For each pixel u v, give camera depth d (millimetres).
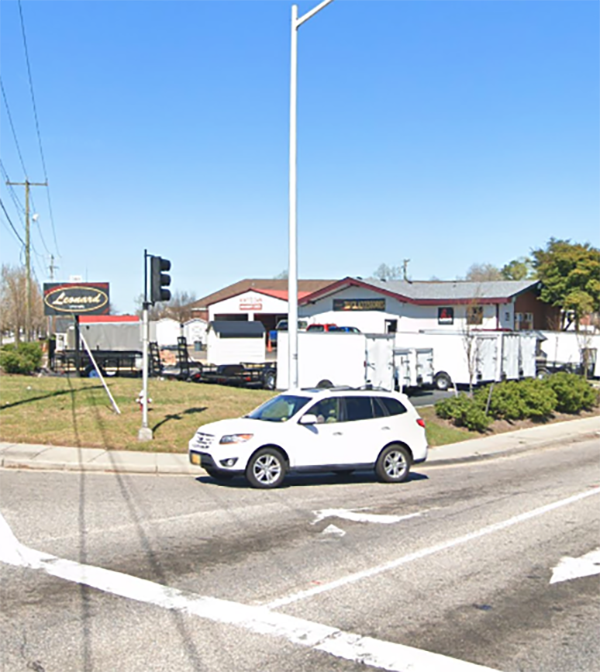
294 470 12523
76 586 6840
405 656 5348
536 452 18797
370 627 5914
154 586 6879
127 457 14633
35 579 7031
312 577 7262
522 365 31656
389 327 44125
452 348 29922
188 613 6160
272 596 6645
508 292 42094
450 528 9578
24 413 18031
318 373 25766
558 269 46906
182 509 10500
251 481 12312
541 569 7703
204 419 18172
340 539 8859
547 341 40531
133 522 9570
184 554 8031
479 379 29453
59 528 9133
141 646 5438
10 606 6277
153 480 13023
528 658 5355
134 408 18922
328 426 12828
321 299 46438
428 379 29141
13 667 5047
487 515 10469
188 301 99375
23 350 33625
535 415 23875
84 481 12664
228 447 12219
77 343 30344
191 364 30812
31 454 14562
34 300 62656
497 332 32062
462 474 14875
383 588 6949
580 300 43812
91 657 5230
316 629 5848
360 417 13180
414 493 12320
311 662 5203
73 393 20953
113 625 5859
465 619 6148
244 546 8438
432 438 19203
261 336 32281
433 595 6770
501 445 18938
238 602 6465
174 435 16578
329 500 11484
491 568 7711
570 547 8656
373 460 13141
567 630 5934
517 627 5984
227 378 28562
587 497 12055
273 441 12367
